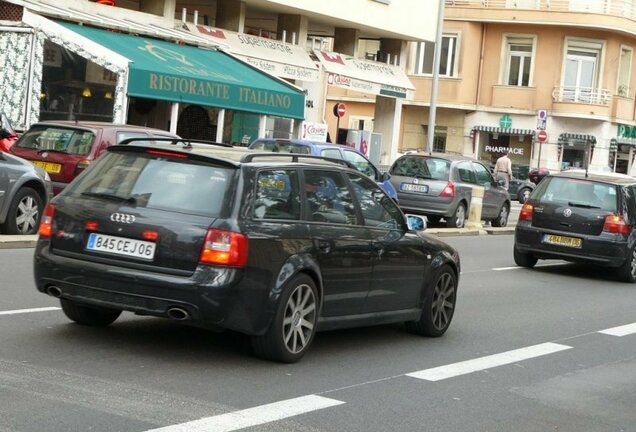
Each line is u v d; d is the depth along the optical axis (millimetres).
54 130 19234
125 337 10156
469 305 15047
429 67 61000
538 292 17266
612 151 61031
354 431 7570
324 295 9953
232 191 9195
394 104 45469
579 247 19859
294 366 9609
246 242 9008
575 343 12516
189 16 36500
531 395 9453
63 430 6844
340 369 9727
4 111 24422
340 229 10211
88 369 8672
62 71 26266
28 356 8961
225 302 8922
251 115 31500
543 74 60094
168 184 9344
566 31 59812
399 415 8195
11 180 16656
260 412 7797
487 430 8031
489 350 11570
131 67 25562
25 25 24266
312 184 10062
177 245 8961
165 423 7215
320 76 38656
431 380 9672
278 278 9328
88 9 29281
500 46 60750
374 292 10750
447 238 26578
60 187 18750
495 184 31641
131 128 19719
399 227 11383
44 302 11750
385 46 45562
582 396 9625
